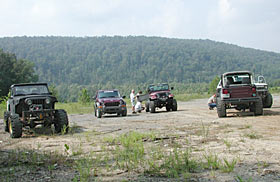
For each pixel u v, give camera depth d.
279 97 32.19
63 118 10.84
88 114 22.66
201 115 15.93
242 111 16.28
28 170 5.68
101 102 18.38
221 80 14.66
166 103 20.45
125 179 4.92
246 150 6.68
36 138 9.95
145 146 7.61
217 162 5.70
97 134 10.27
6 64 74.25
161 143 7.92
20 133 10.27
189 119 14.05
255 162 5.66
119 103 18.53
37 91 11.80
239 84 13.92
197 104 29.28
